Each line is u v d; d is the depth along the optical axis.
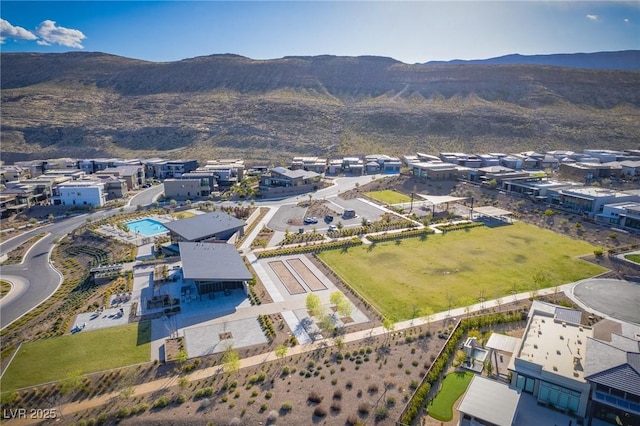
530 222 98.75
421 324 54.81
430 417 38.69
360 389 42.12
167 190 130.75
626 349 41.19
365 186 141.50
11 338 53.47
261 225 101.12
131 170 147.75
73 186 121.62
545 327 47.47
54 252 87.19
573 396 38.22
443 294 63.41
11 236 97.12
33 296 67.19
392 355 48.03
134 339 51.81
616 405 35.78
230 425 37.00
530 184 118.88
